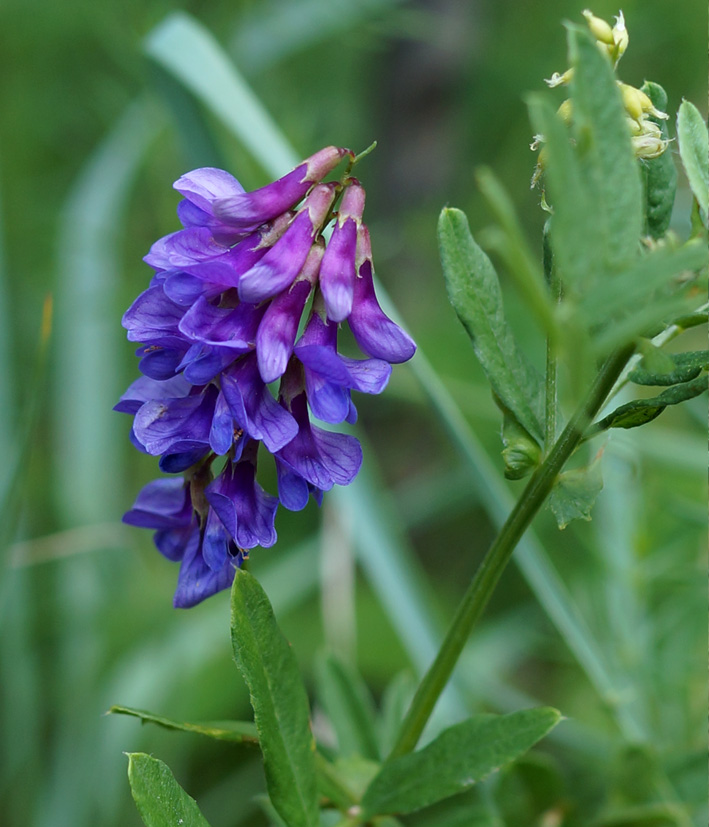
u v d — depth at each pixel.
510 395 0.30
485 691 0.41
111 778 0.43
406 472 0.61
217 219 0.30
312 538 0.50
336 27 0.57
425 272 0.62
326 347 0.30
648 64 0.63
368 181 0.65
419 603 0.40
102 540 0.46
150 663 0.46
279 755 0.30
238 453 0.30
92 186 0.55
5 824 0.43
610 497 0.40
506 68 0.61
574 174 0.27
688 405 0.41
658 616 0.39
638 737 0.37
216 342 0.29
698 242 0.28
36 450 0.57
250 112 0.39
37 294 0.58
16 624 0.44
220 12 0.57
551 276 0.30
